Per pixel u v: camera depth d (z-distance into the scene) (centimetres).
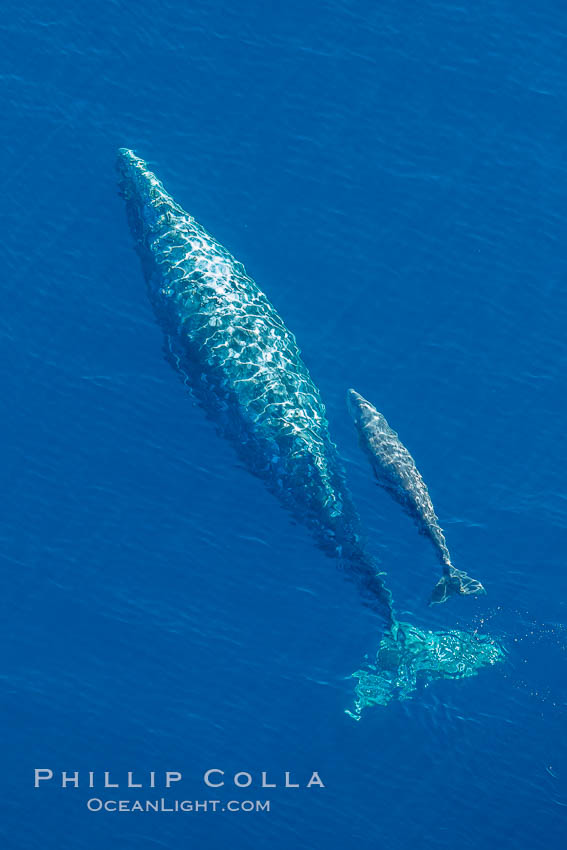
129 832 12256
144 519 13562
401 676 12950
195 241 14425
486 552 13688
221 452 13912
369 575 13400
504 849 12300
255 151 15438
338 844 12256
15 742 12562
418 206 15412
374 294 14850
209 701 12769
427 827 12362
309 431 13750
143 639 13012
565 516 13938
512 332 14850
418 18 16550
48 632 13012
